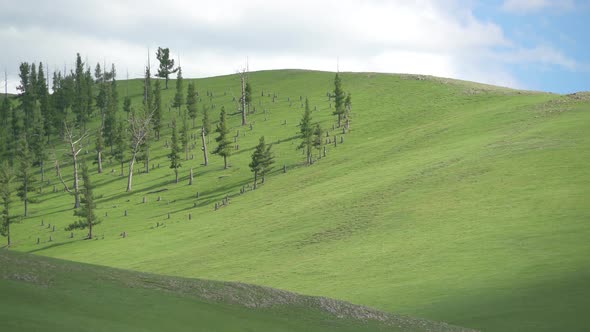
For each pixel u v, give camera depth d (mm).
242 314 29047
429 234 66188
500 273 49938
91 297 26016
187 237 95875
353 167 116000
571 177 71750
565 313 38094
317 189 106188
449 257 57281
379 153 121938
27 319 21156
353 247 69000
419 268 56312
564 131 93750
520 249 54844
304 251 72562
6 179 120375
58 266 29453
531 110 120688
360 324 31766
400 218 74812
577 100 120125
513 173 78438
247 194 119062
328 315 32094
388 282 54125
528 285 45531
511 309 40625
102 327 22469
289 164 134750
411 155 111500
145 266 81125
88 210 110375
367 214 80812
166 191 134750
